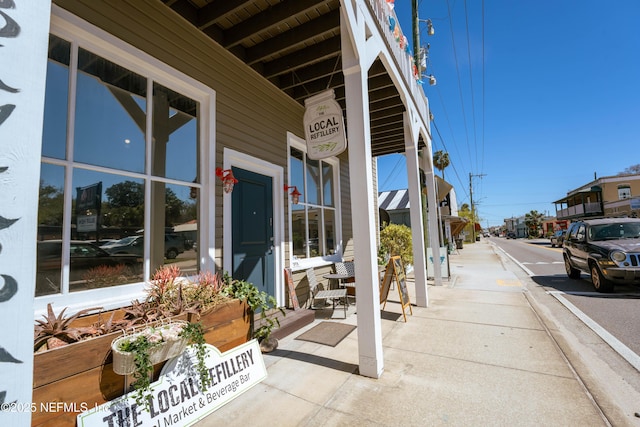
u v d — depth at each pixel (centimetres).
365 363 290
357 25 313
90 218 261
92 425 177
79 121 258
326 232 652
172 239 328
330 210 673
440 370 302
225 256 381
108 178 276
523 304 567
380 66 488
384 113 630
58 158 243
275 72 456
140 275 294
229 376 257
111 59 281
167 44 326
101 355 189
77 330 193
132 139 296
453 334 406
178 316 238
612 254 630
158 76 321
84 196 258
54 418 166
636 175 2947
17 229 105
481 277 913
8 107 105
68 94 251
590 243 704
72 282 246
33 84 112
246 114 435
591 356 336
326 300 588
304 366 310
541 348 354
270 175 486
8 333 103
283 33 404
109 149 278
